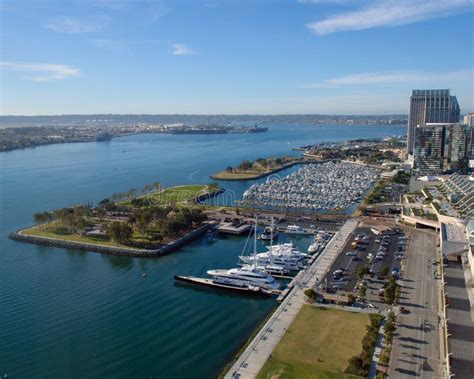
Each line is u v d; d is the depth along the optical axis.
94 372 147.62
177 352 159.00
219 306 196.62
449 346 141.38
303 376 130.62
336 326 161.25
